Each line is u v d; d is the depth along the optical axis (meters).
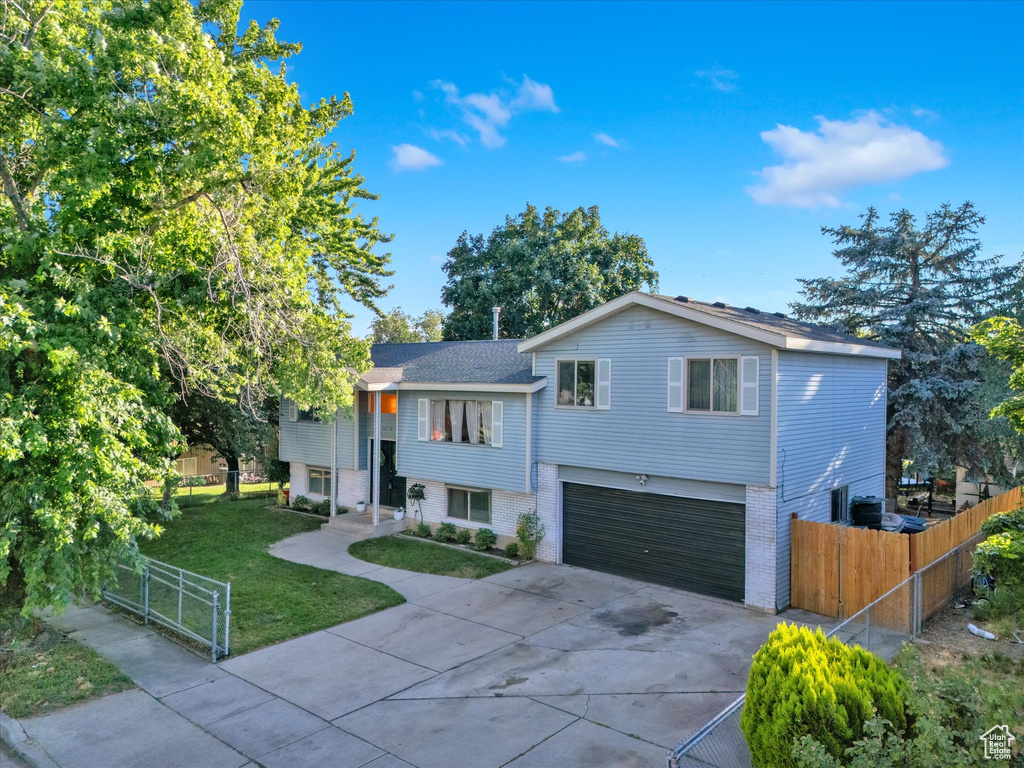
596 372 16.83
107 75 9.57
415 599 14.99
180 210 11.73
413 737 8.96
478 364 21.42
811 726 6.20
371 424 23.05
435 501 21.00
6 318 8.12
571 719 9.36
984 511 16.89
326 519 23.22
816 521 15.32
